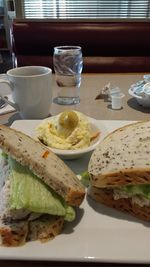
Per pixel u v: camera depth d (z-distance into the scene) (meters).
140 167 0.51
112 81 1.29
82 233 0.47
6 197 0.49
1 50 4.58
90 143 0.70
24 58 1.91
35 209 0.46
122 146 0.61
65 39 1.95
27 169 0.52
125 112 0.96
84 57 1.89
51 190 0.49
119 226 0.49
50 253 0.42
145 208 0.50
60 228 0.47
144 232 0.48
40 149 0.60
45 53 1.98
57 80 1.18
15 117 0.93
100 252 0.43
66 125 0.69
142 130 0.69
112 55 2.00
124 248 0.44
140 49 1.99
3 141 0.51
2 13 4.36
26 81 0.83
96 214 0.52
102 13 3.12
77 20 2.02
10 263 0.43
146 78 1.09
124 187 0.52
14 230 0.44
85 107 1.01
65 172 0.54
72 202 0.48
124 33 1.95
